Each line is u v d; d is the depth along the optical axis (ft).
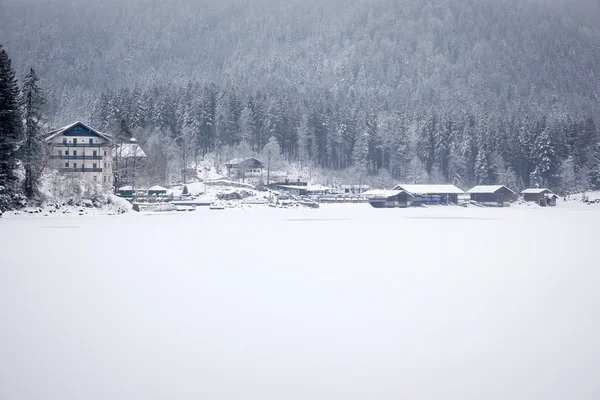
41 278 109.40
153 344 65.05
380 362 58.80
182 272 118.11
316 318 77.05
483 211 497.46
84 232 217.77
